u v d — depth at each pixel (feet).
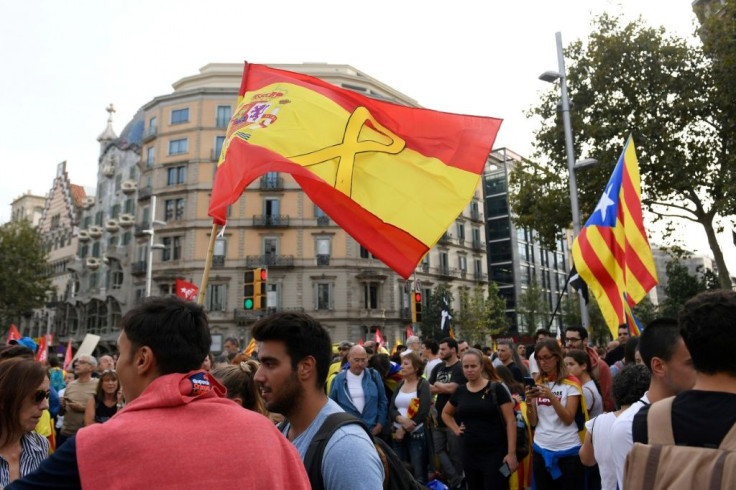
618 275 29.48
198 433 5.85
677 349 10.42
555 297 231.71
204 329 6.96
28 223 180.65
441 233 19.44
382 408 26.27
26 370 11.55
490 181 222.89
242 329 155.63
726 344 7.11
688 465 6.24
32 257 173.78
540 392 18.90
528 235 224.53
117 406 25.79
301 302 157.28
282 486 6.12
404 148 20.61
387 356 31.04
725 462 6.01
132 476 5.40
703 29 71.46
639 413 7.95
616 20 77.51
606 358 31.63
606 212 30.50
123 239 183.01
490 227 219.82
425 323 166.30
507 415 20.76
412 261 19.33
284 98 21.54
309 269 158.92
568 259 248.73
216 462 5.70
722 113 70.08
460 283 193.26
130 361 6.59
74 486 5.44
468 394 21.75
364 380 26.22
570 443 18.98
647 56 74.64
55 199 237.04
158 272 164.35
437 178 20.30
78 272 200.03
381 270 162.81
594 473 19.49
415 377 27.63
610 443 11.94
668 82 73.20
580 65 78.48
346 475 7.93
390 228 19.52
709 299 7.52
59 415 28.25
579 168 55.26
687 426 7.04
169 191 168.55
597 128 74.64
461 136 20.81
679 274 138.62
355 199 19.77
